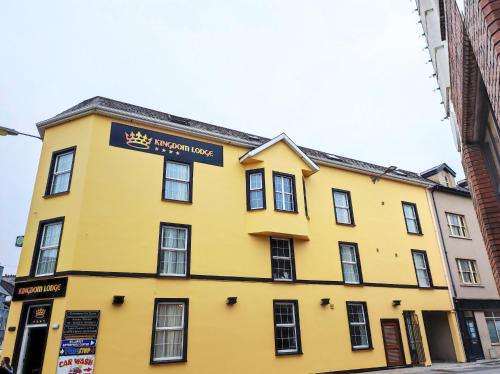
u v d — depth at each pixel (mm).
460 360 18594
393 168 19312
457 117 5391
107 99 16016
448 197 22875
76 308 11227
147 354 11711
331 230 17469
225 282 13922
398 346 17078
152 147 14344
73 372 10617
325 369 14688
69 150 13586
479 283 21422
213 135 15617
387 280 18141
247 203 15586
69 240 12023
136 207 13266
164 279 12867
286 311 14953
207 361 12555
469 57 3721
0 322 53938
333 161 18625
